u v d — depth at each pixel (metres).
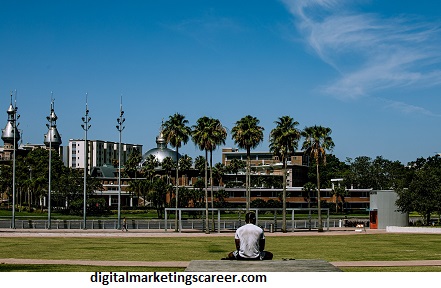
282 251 60.62
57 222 120.75
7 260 46.19
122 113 114.56
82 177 190.00
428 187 114.88
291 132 111.12
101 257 50.78
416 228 103.12
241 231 20.48
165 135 116.25
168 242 74.44
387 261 46.22
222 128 113.50
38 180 186.62
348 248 63.81
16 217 154.62
